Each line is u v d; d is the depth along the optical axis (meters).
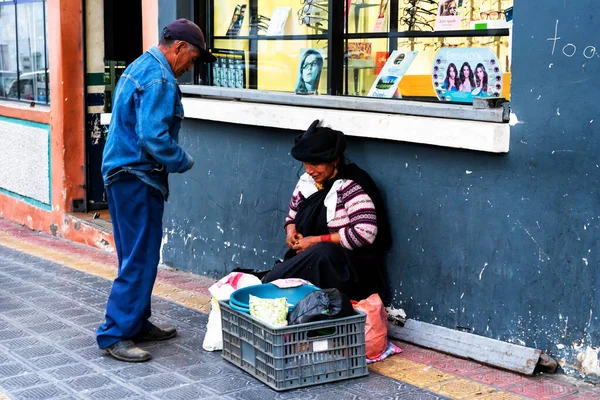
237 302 4.27
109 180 4.42
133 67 4.40
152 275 4.51
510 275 4.25
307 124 5.15
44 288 6.03
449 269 4.54
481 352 4.32
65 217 8.03
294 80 5.63
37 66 8.41
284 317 4.06
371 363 4.35
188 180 6.38
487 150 4.18
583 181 3.92
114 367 4.34
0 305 5.54
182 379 4.16
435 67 4.78
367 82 5.16
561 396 3.85
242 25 6.05
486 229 4.34
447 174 4.48
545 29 3.98
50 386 4.07
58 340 4.79
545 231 4.09
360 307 4.41
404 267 4.77
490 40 4.46
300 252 4.75
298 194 4.95
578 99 3.90
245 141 5.80
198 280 6.25
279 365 3.95
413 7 4.87
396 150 4.72
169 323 5.14
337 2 5.24
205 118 5.98
